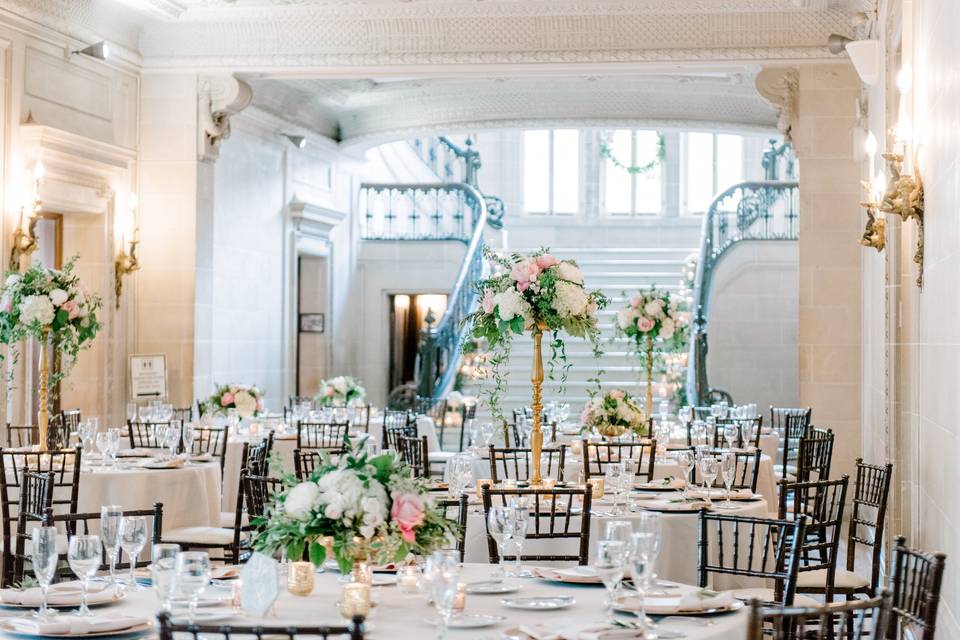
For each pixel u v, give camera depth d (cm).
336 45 1286
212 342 1446
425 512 401
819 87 1240
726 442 1091
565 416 1230
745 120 1653
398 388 1758
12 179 1087
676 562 648
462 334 1720
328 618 378
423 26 1271
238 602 390
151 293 1298
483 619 374
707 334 1759
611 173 2350
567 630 358
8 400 1080
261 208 1588
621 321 1117
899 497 809
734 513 668
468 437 1600
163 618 294
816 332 1241
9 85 1084
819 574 636
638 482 848
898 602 387
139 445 1121
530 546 657
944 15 527
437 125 1714
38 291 883
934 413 582
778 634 311
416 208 2009
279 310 1647
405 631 360
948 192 512
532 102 1681
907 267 782
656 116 1661
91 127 1213
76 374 1219
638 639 352
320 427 1249
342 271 1853
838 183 1240
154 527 484
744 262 1784
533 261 697
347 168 1859
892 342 831
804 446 951
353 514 387
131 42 1280
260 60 1291
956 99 480
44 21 1127
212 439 1125
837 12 1220
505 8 1248
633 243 2344
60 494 813
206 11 1260
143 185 1298
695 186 2347
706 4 1223
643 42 1253
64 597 404
